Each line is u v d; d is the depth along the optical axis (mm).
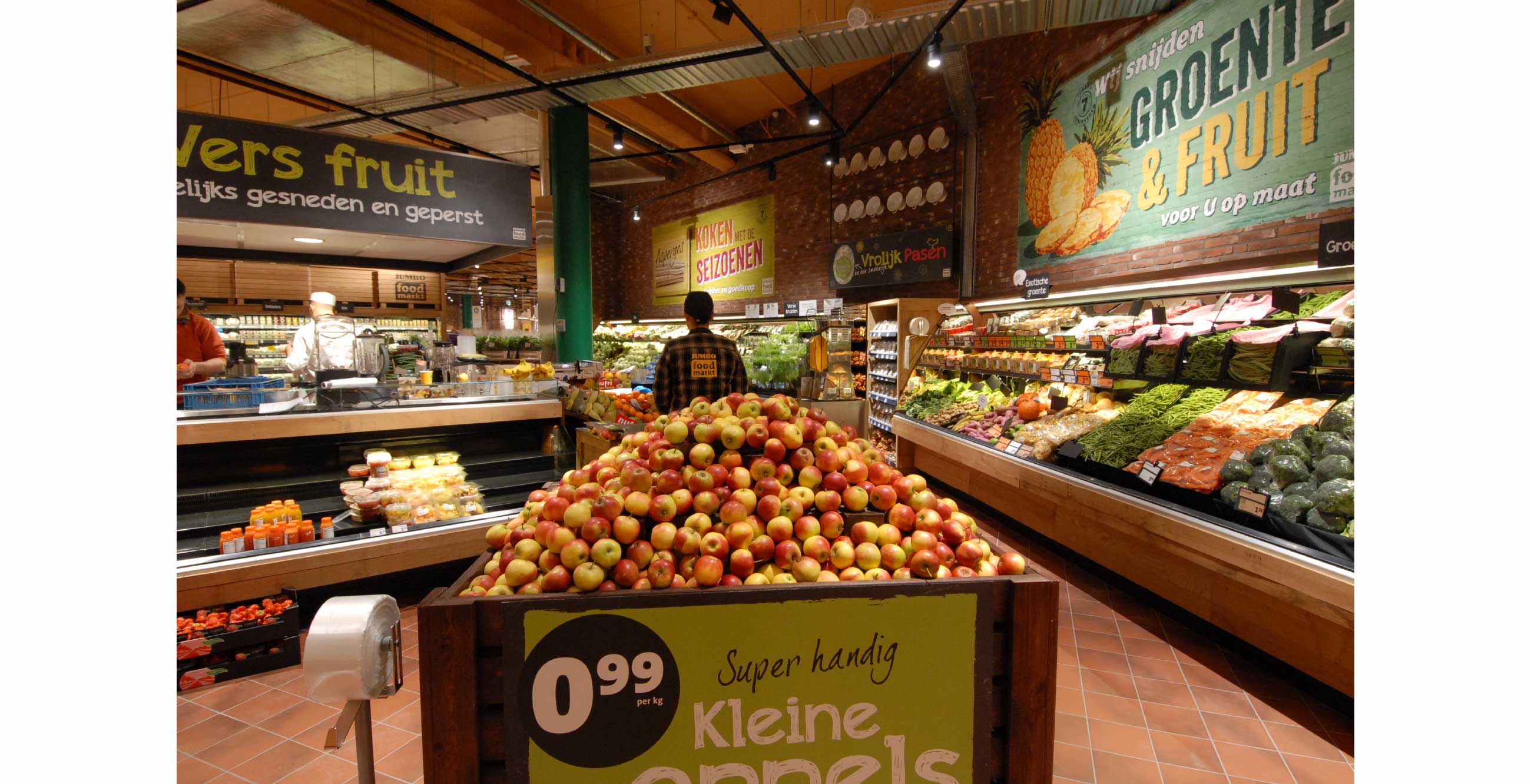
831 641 1337
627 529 1414
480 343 9867
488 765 1324
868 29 5230
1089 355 4559
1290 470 2525
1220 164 4508
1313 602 2193
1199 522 2680
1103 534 3705
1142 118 5246
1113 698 2535
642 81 6453
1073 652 2900
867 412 5863
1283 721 2367
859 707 1347
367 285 9484
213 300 8297
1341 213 3691
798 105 10297
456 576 3701
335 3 5895
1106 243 5695
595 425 4035
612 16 7258
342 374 4328
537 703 1282
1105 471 3396
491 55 6070
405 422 3846
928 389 6395
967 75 6434
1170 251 4980
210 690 2631
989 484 5086
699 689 1316
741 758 1332
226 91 8234
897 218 8781
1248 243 4305
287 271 8773
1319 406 2893
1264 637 2703
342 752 2234
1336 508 2275
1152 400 3764
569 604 1282
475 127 9977
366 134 9109
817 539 1498
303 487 3584
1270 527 2441
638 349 11461
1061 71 6266
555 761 1291
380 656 1219
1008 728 1399
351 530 3266
